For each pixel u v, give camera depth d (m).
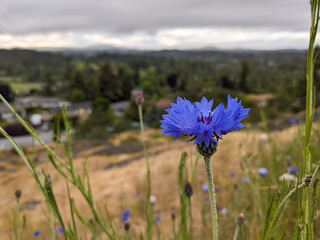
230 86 80.75
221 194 4.57
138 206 6.39
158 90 117.12
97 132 37.38
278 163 3.47
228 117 1.22
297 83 29.23
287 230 2.41
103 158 20.88
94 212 1.58
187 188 2.14
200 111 1.41
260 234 2.48
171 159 10.95
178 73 122.00
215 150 1.25
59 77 162.00
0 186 12.52
